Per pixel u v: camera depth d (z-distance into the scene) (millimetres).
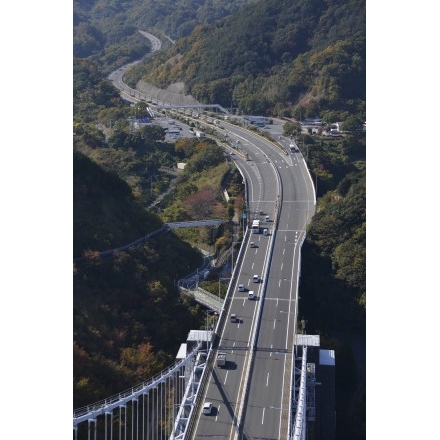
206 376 45281
